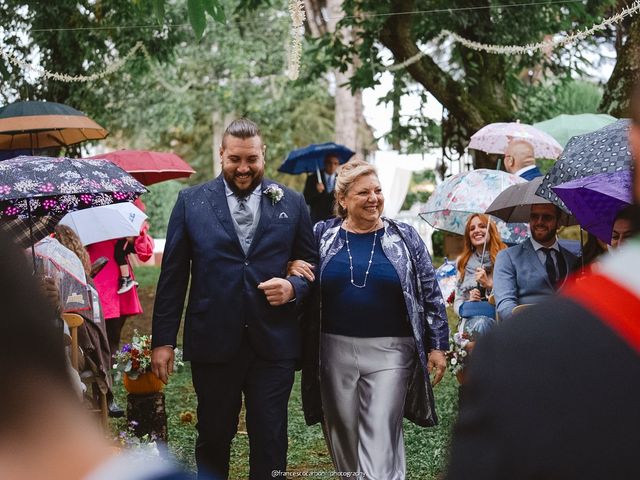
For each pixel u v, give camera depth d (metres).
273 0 25.33
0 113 8.70
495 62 14.95
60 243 6.55
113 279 8.16
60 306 5.02
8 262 0.89
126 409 7.31
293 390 8.82
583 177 4.63
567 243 6.60
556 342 1.13
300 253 5.13
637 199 1.21
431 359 5.14
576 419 1.09
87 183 5.16
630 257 1.16
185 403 8.27
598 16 15.07
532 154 8.38
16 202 5.57
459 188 7.38
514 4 14.23
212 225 4.95
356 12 15.95
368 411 4.98
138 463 0.89
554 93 17.25
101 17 14.70
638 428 1.08
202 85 28.03
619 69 11.55
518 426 1.11
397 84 16.64
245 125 5.04
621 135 4.73
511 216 6.88
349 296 5.04
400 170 23.16
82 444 0.88
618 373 1.09
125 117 25.39
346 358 5.05
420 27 14.66
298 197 5.15
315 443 6.99
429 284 5.14
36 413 0.87
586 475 1.08
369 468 4.86
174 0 17.70
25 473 0.85
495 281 5.88
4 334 0.87
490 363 1.16
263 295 4.94
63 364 0.89
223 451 5.04
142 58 15.75
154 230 29.33
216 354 4.90
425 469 6.11
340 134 26.39
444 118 15.32
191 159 37.03
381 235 5.13
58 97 14.84
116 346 8.35
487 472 1.12
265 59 27.56
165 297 5.01
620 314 1.12
